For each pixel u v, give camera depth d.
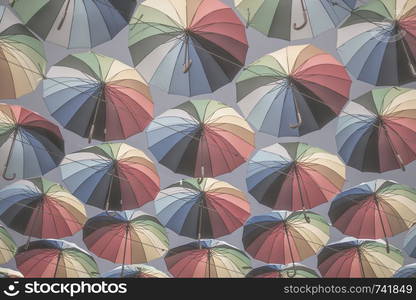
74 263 11.18
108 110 8.89
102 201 10.12
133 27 8.08
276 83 8.70
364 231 10.65
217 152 9.51
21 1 7.80
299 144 9.68
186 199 10.53
